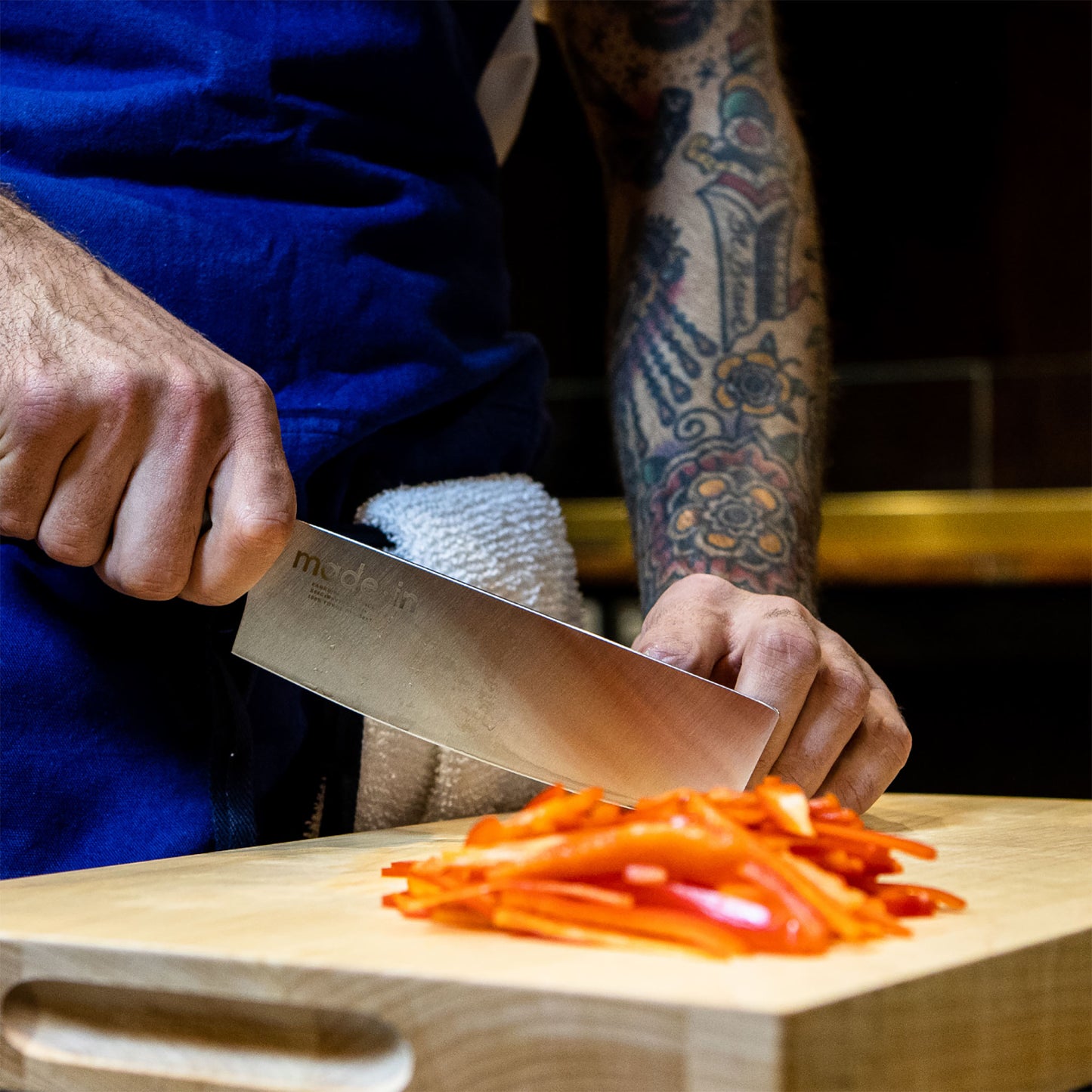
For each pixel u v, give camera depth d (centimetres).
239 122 94
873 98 351
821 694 89
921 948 56
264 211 95
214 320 92
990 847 82
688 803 60
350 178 100
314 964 56
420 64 103
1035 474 345
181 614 90
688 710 85
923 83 348
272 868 78
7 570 88
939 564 227
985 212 347
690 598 93
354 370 97
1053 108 342
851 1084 50
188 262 92
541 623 87
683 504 106
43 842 86
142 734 88
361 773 96
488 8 113
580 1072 51
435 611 87
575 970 53
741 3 123
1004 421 346
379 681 87
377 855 82
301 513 94
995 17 341
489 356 107
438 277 104
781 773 89
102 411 71
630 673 86
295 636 85
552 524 107
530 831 62
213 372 74
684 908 58
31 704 86
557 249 371
